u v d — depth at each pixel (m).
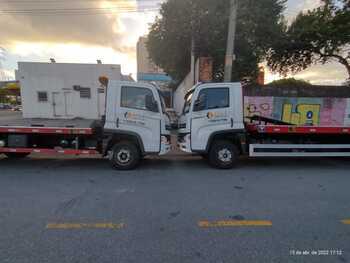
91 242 2.68
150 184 4.82
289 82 17.59
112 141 5.89
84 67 18.16
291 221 3.25
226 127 5.89
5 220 3.20
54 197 4.06
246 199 4.05
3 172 5.65
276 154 6.24
